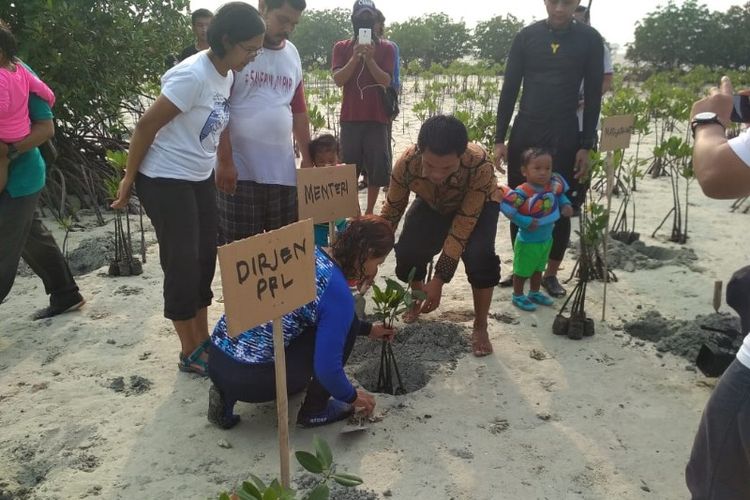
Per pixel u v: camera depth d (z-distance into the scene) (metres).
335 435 2.88
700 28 24.78
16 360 3.53
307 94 15.48
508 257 5.17
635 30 26.06
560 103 4.11
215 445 2.80
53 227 6.09
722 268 4.89
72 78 6.71
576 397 3.17
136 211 6.65
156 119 2.90
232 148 3.62
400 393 3.27
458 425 2.95
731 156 1.67
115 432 2.89
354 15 5.63
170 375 3.39
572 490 2.53
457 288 4.56
